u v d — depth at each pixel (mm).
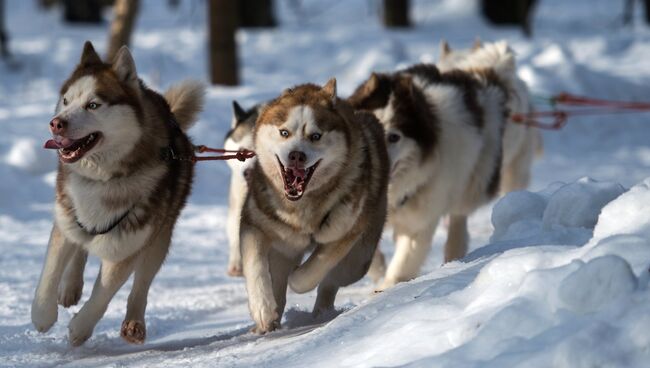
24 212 21500
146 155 10859
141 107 10930
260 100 31312
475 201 16125
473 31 54125
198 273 16281
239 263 16016
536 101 33875
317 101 11258
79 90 10539
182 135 12102
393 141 13977
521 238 11484
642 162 30031
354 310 9844
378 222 12539
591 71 37469
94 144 10453
